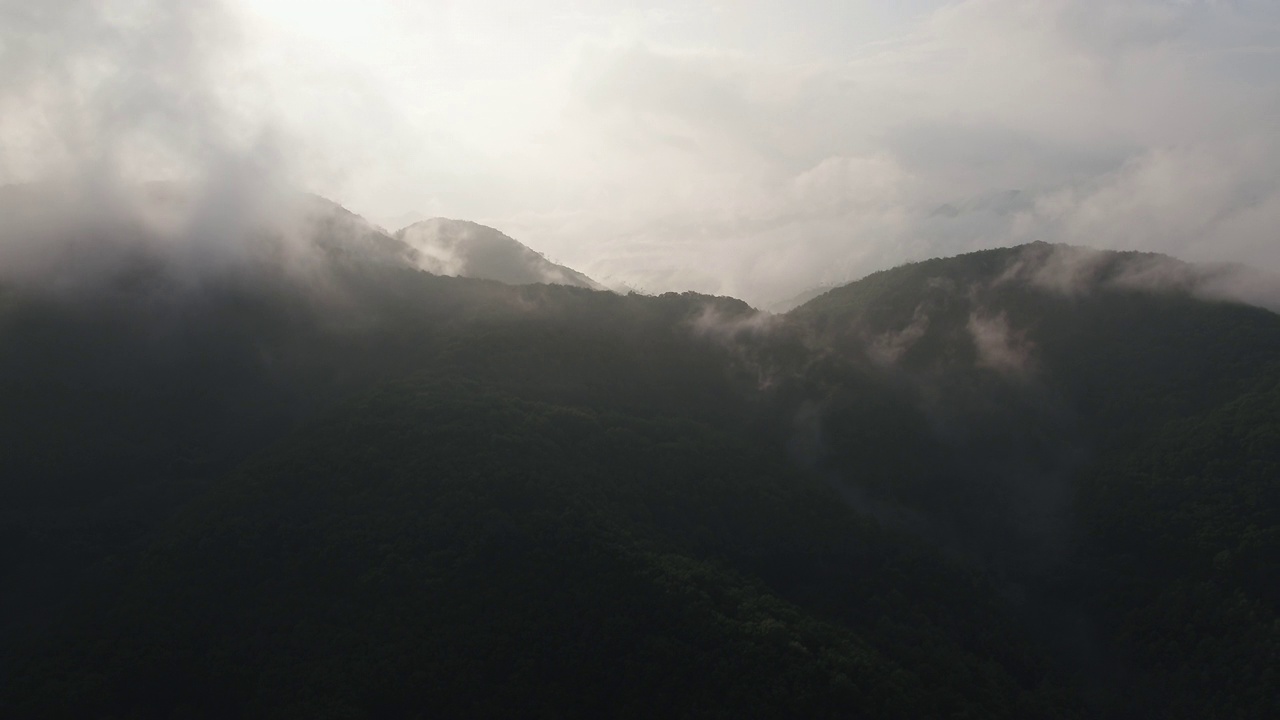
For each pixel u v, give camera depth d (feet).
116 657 399.44
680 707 386.32
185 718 385.09
